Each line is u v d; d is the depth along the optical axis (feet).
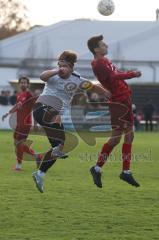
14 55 377.71
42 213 81.25
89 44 84.89
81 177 121.80
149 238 67.56
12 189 102.32
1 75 358.64
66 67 82.89
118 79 82.64
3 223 74.84
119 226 73.82
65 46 385.50
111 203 89.61
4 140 233.55
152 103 376.48
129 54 378.73
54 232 70.18
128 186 108.37
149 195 97.71
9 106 318.24
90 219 77.77
